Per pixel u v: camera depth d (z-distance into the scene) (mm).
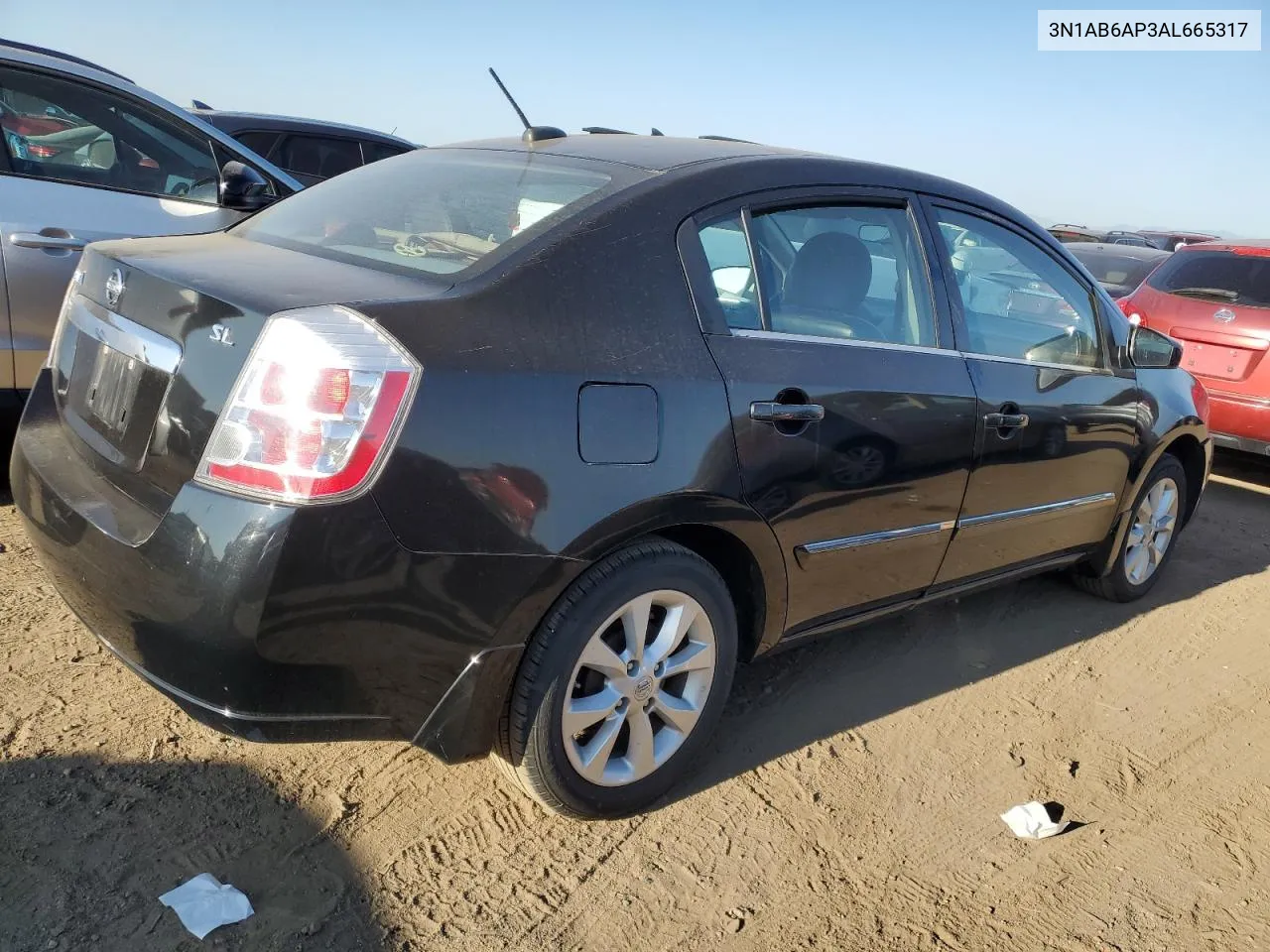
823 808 2836
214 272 2328
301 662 2041
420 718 2244
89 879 2232
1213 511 6203
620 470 2338
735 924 2371
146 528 2129
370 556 2029
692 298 2582
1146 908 2586
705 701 2727
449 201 2762
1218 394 6395
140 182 4570
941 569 3396
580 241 2443
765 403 2629
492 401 2156
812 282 2930
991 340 3447
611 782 2572
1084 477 3857
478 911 2311
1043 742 3330
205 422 2080
